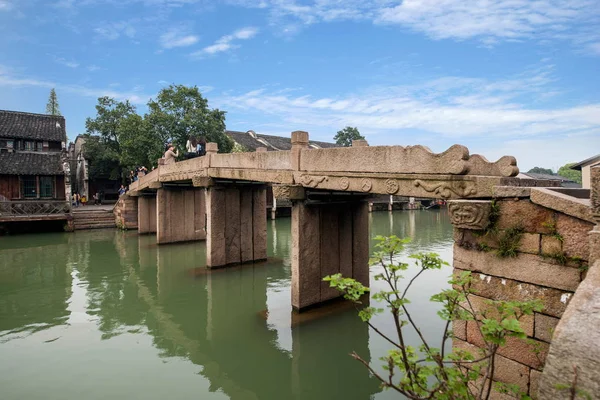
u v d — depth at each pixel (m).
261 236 15.93
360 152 7.86
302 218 9.79
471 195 5.66
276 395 6.71
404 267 3.70
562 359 2.58
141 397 6.48
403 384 3.26
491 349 3.33
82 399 6.38
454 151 5.93
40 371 7.34
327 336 8.79
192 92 27.98
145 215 24.31
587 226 4.00
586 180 18.25
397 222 34.81
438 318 9.60
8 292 12.55
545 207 4.31
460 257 5.20
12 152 28.05
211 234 14.53
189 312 10.74
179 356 8.08
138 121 28.83
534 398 4.35
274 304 11.03
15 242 21.91
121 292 12.56
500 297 4.76
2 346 8.47
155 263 16.50
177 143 27.33
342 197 10.66
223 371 7.49
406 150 6.89
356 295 3.39
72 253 18.73
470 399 3.27
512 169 5.24
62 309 10.99
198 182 14.34
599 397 2.34
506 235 4.66
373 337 8.71
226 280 13.62
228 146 29.94
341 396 6.70
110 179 39.66
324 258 10.37
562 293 4.20
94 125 36.38
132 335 9.17
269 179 10.69
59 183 28.39
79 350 8.30
